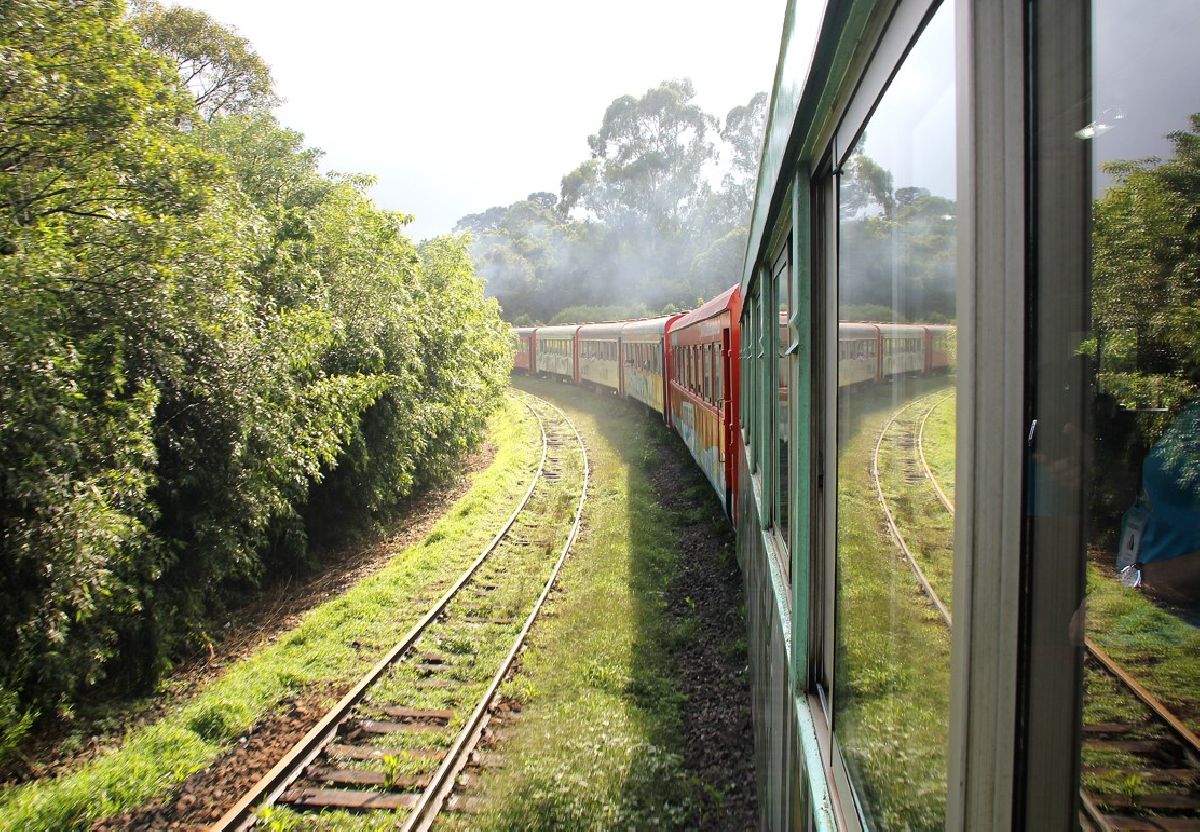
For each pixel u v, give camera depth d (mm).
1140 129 884
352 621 8570
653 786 5277
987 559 1049
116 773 5652
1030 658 1011
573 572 9875
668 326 17703
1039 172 979
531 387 35219
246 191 13430
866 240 1777
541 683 6906
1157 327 920
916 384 1392
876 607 1730
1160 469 909
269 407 8812
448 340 15758
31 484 5832
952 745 1148
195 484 8258
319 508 11797
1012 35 991
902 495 1479
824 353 2578
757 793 4977
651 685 6734
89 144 6645
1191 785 848
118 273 6926
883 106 1586
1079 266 953
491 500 13875
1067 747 975
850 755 1971
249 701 6750
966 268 1053
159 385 7570
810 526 2680
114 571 7012
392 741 5988
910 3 1342
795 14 2170
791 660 2754
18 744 6254
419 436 13281
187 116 9664
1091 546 957
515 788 5305
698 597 8828
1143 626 908
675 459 16422
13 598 6152
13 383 5805
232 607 9734
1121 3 881
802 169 2678
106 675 7184
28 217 6531
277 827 4949
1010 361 1014
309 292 11195
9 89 6059
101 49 6734
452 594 9086
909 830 1423
